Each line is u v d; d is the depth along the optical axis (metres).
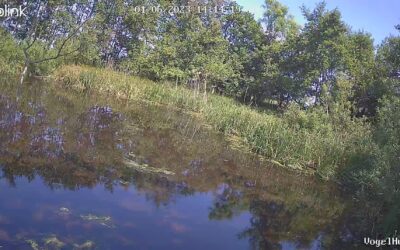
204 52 32.91
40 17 26.86
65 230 5.47
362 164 11.64
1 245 4.79
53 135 9.93
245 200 8.55
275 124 15.59
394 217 7.79
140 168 8.97
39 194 6.43
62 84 19.28
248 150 13.75
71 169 7.88
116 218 6.20
